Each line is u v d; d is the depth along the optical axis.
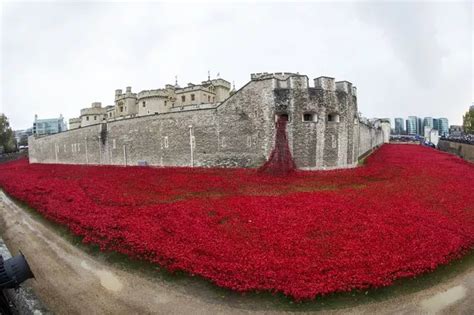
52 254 11.48
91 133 44.47
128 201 16.77
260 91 26.66
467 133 70.88
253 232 11.15
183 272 9.26
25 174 35.25
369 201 15.13
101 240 11.76
